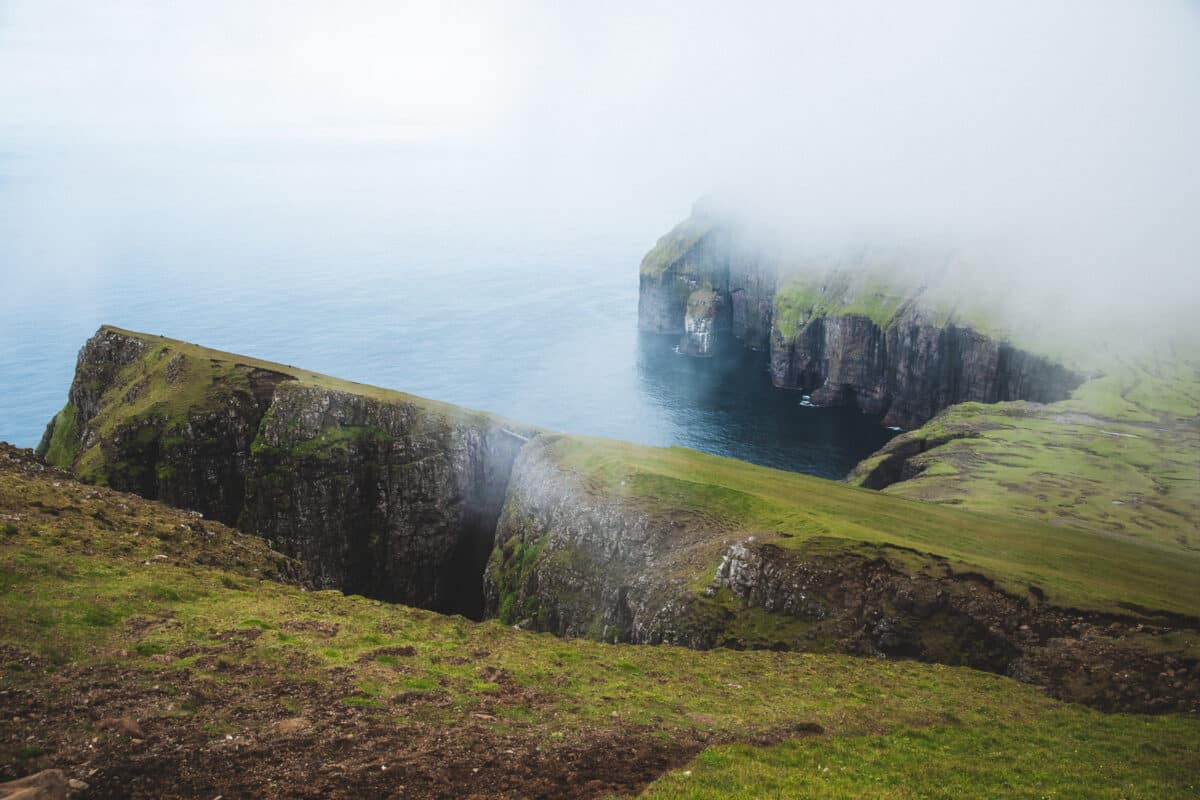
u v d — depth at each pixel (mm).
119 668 38125
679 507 119875
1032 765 42844
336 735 34938
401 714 38438
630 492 127625
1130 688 67000
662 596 101438
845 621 84750
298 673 41500
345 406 175625
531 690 45094
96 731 32031
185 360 180375
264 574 66125
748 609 91812
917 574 86875
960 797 35875
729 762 37000
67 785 27906
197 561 61156
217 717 35000
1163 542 170750
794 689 56344
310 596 57625
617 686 49344
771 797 32375
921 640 80312
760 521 110062
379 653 46469
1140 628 75562
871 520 112812
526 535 142000
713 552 103250
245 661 41625
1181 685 66438
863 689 58625
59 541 54125
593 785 33250
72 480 74188
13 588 44969
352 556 174250
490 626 59781
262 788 29969
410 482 175875
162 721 33750
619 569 117750
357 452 172875
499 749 35906
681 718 44188
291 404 172375
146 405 171750
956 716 52812
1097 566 99875
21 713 32500
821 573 89625
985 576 85625
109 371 196500
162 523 67188
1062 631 76812
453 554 183250
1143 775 42781
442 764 33719
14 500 60031
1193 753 48188
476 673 46594
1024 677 71938
